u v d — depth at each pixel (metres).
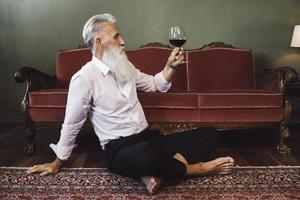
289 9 3.79
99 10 3.80
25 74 2.80
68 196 1.94
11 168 2.40
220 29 3.82
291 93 3.49
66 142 2.15
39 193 1.98
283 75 2.79
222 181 2.12
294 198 1.89
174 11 3.80
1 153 2.81
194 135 2.22
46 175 2.24
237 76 3.49
